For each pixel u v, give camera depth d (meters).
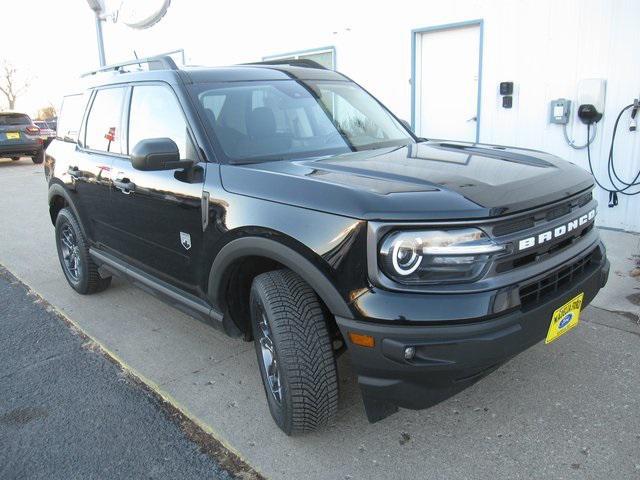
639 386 3.12
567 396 3.06
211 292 3.06
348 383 3.31
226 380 3.49
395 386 2.28
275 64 4.24
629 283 4.53
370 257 2.24
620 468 2.50
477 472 2.54
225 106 3.37
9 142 17.28
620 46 5.68
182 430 2.99
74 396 3.37
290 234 2.48
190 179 3.13
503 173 2.63
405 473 2.56
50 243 7.16
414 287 2.23
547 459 2.59
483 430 2.83
